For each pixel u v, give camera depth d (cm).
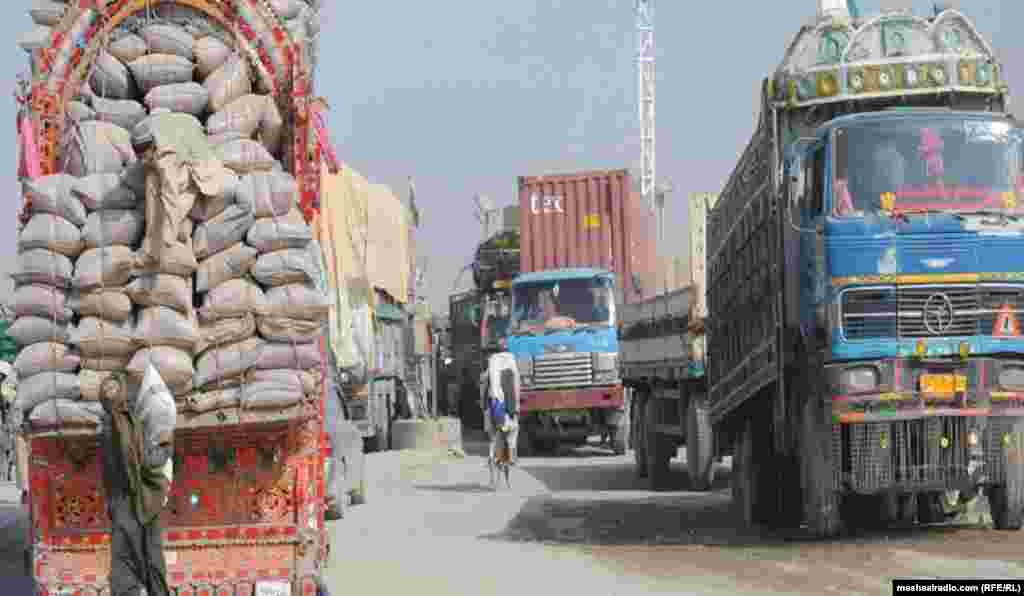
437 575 1152
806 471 1280
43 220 826
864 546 1238
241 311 833
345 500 1797
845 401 1216
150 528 827
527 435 3084
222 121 894
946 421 1225
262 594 887
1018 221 1241
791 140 1399
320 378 897
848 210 1249
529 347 2986
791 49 1396
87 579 880
